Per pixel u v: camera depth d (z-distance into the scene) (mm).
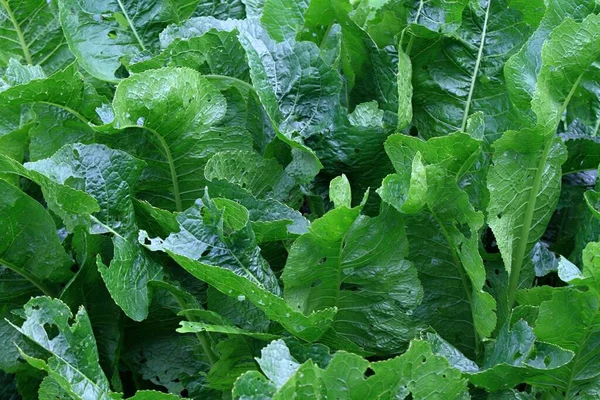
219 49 1935
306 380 1670
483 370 1793
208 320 1847
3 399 1992
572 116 2006
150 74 1822
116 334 1906
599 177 1915
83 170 1832
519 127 1919
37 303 1736
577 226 2018
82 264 1863
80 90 1879
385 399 1717
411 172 1826
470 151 1823
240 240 1796
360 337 1871
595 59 1886
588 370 1814
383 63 1974
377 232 1812
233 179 1872
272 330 1825
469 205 1827
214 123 1888
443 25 1974
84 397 1726
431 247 1891
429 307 1912
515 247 1903
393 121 1961
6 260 1879
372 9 2084
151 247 1776
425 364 1715
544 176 1895
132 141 1874
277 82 1923
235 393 1651
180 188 1915
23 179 1985
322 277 1826
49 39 2082
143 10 2031
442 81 1996
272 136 1974
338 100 1918
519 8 1978
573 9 1913
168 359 1922
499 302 1910
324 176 1942
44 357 1912
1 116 1911
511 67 1893
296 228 1833
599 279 1746
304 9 1994
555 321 1782
